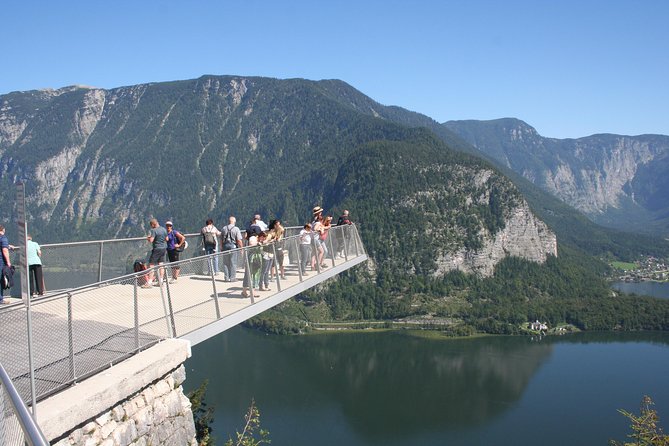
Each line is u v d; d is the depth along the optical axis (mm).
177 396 11055
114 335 10266
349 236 28266
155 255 18562
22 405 4363
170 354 10914
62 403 8211
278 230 20109
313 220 24859
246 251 16875
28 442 3928
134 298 11000
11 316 8391
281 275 20172
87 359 9531
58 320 9141
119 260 19672
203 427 17891
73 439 8172
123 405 9391
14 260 16516
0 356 8219
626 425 75625
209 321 14602
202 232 22125
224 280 15672
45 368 8742
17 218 7570
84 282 18266
